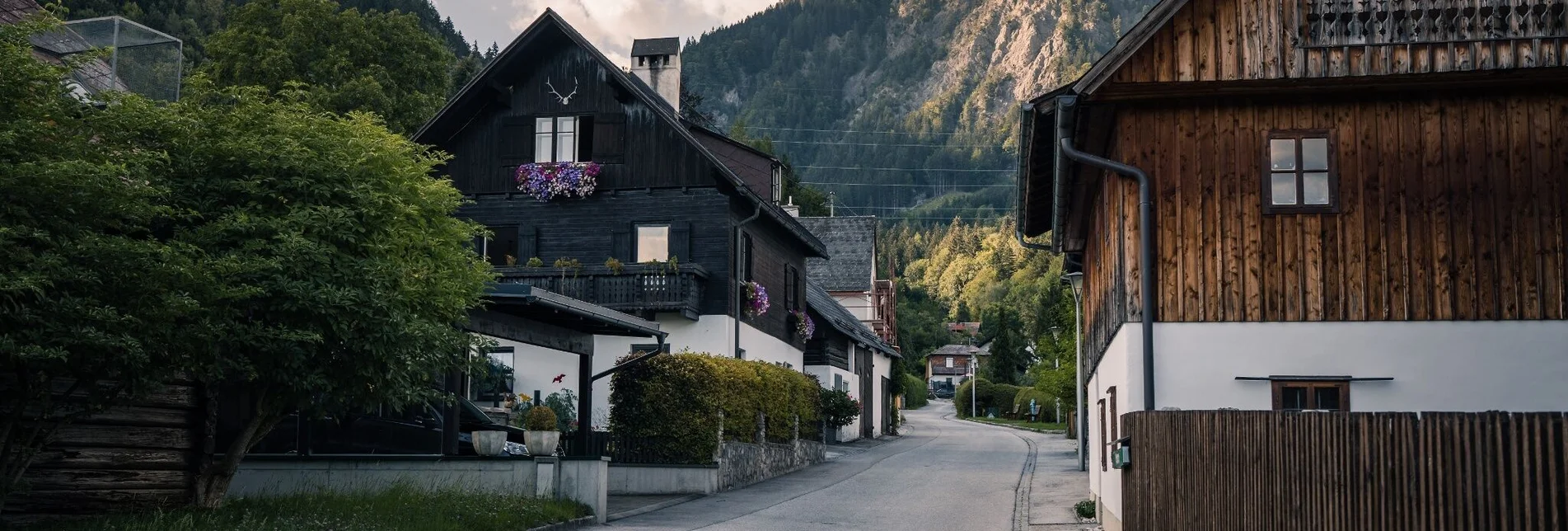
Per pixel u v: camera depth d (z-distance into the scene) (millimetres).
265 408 12523
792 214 54312
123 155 10398
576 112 31562
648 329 20219
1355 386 12797
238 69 38219
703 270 30203
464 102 31312
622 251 30969
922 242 181125
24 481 11547
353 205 12148
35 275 8711
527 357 28984
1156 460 11883
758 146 82625
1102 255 16312
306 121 12562
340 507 12938
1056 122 13586
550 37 31594
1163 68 13078
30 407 11375
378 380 11859
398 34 41125
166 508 12375
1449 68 12766
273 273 11062
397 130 38469
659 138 31109
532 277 30484
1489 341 12711
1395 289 12875
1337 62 12906
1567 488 5273
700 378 22141
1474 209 12906
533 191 31078
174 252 9867
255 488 14742
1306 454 7598
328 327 11453
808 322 37969
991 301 144750
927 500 20891
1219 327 13000
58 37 15609
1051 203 18766
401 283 12023
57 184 9211
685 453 21938
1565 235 12781
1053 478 25891
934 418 73812
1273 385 12883
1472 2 12805
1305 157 13164
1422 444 6242
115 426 12391
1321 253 13000
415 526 12570
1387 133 13117
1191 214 13180
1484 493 5762
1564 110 12961
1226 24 13078
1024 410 70062
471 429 19547
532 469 16531
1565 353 12602
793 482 24656
